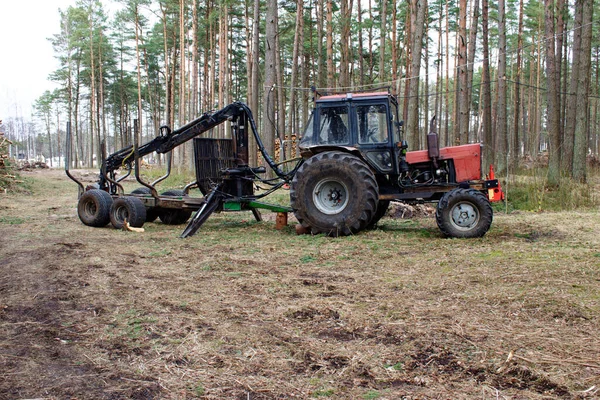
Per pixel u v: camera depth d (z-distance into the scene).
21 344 3.13
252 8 28.14
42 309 3.83
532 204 11.17
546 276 4.60
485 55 19.89
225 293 4.27
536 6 30.17
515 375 2.67
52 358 2.92
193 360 2.90
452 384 2.57
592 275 4.59
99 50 40.56
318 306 3.86
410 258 5.67
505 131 18.36
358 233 7.58
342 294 4.21
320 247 6.47
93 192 8.77
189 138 8.97
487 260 5.40
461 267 5.12
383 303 3.92
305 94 27.86
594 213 9.66
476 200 6.99
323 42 29.34
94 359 2.91
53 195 15.88
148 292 4.30
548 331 3.27
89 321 3.56
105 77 46.25
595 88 35.56
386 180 7.78
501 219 9.01
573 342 3.08
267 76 14.62
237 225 8.85
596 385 2.53
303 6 25.19
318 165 7.45
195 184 9.46
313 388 2.55
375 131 7.64
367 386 2.57
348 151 7.69
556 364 2.77
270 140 14.97
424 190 7.60
